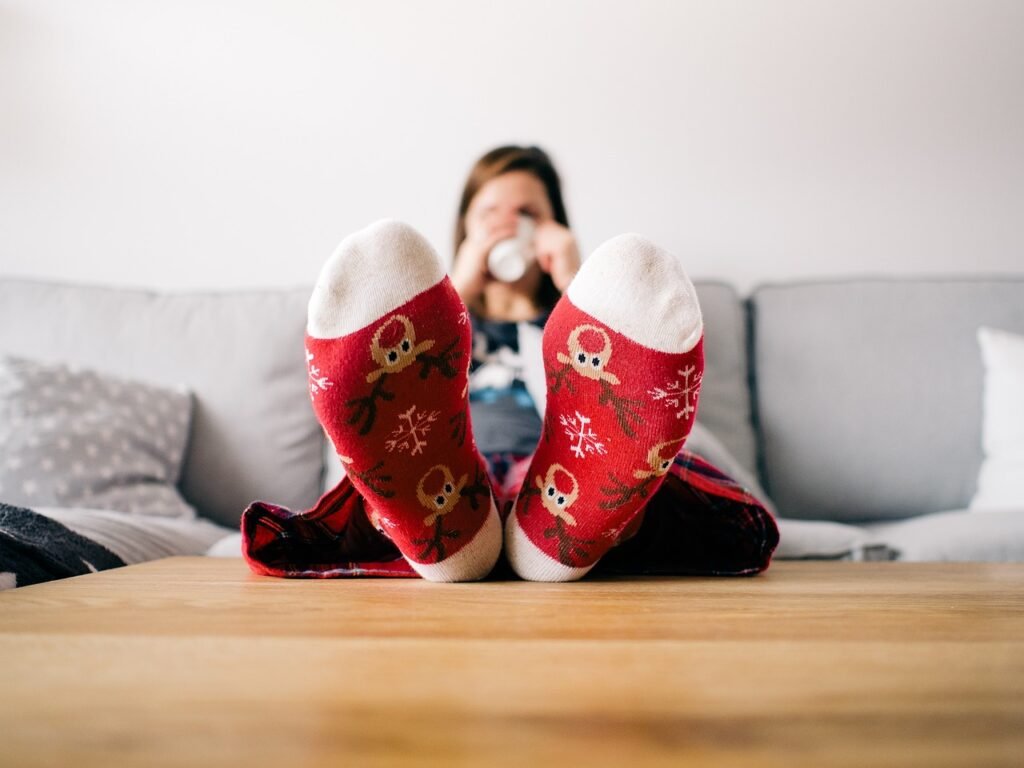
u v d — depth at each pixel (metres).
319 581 0.66
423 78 1.69
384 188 1.69
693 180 1.70
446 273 0.62
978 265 1.72
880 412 1.38
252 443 1.31
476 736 0.25
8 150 1.63
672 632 0.42
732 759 0.23
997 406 1.32
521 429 1.07
